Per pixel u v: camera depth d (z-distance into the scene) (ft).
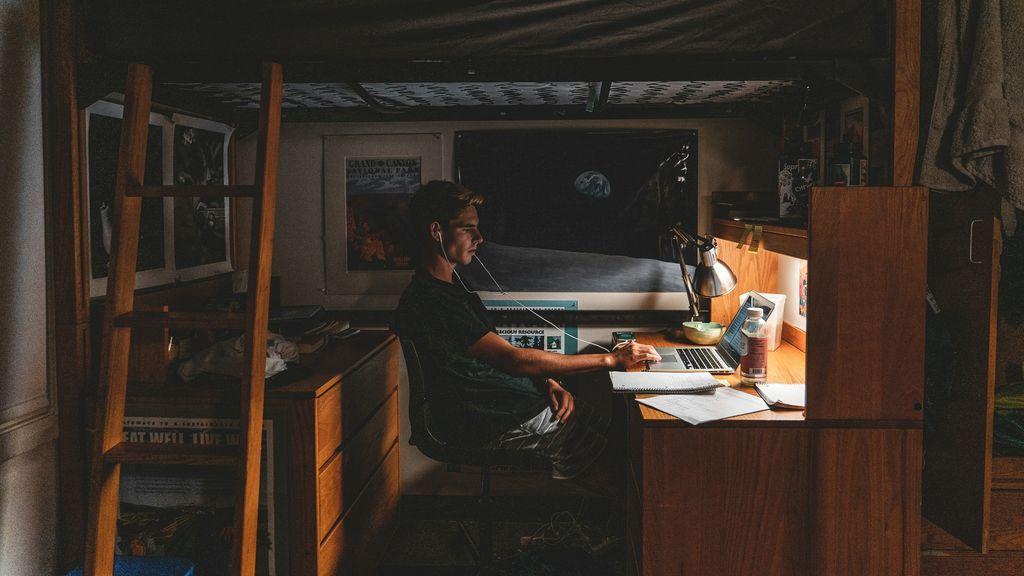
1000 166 6.75
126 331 7.21
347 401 8.73
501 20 7.11
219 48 7.20
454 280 9.71
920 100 7.39
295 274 11.28
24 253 7.46
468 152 10.93
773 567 7.28
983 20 6.72
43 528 7.87
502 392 8.43
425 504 11.41
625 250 11.02
